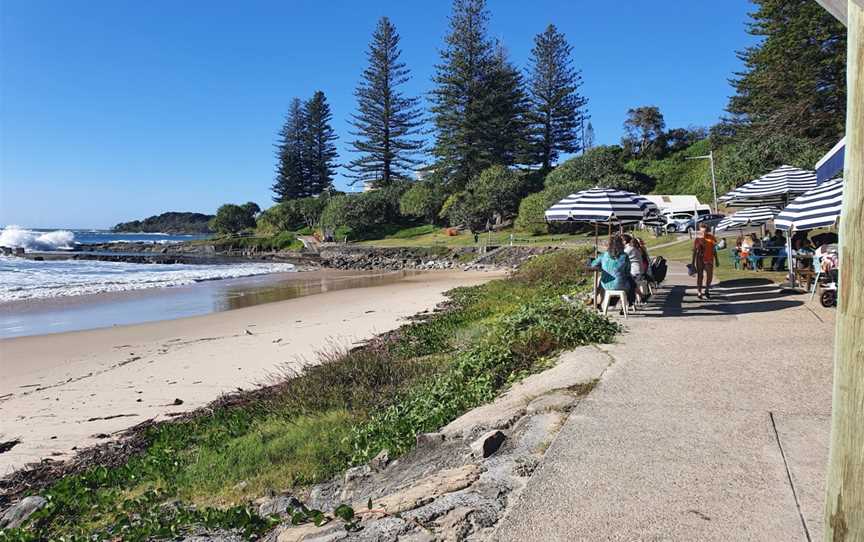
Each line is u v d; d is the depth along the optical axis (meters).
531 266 20.08
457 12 63.22
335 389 7.94
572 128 68.19
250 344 13.48
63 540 4.42
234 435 6.92
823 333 7.40
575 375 5.89
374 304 20.16
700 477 3.54
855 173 1.83
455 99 63.81
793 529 2.96
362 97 73.94
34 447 7.29
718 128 56.72
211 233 172.00
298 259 57.66
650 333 7.83
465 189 61.19
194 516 4.56
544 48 66.25
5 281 30.47
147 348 13.47
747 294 11.36
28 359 12.55
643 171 60.59
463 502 3.54
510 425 4.97
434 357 9.69
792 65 35.88
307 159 87.94
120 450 6.85
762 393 5.10
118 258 58.44
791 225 9.70
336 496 4.71
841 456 1.91
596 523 3.07
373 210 67.31
